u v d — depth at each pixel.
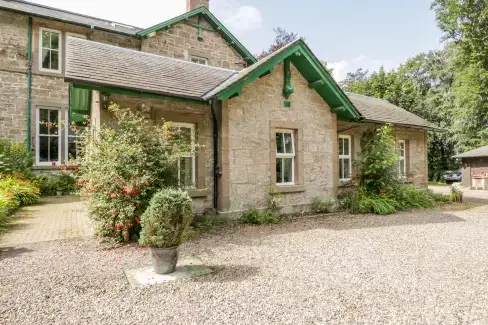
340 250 5.15
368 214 8.73
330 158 9.51
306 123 8.99
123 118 5.84
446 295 3.41
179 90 7.21
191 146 6.61
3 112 10.87
